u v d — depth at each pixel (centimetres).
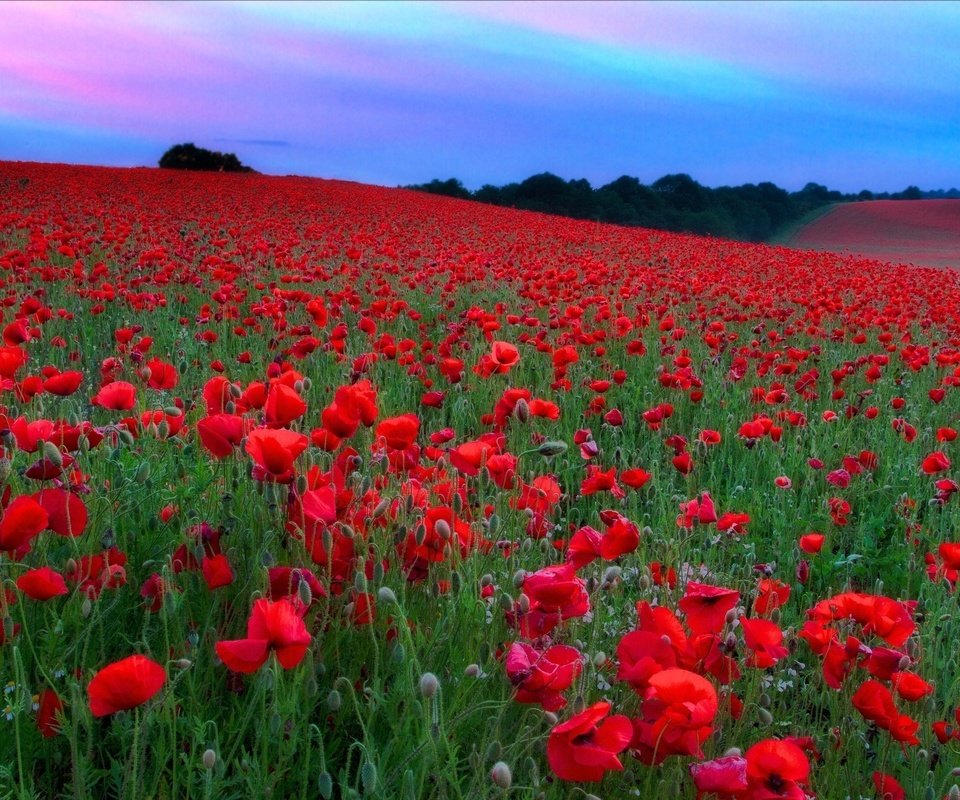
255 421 322
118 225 1542
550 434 578
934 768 268
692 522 358
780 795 173
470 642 253
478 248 1886
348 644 255
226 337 822
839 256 2727
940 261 4438
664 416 520
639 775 233
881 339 841
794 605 386
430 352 752
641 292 1280
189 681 217
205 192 3319
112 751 226
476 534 288
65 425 304
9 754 208
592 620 286
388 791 204
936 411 727
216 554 262
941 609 343
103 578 236
